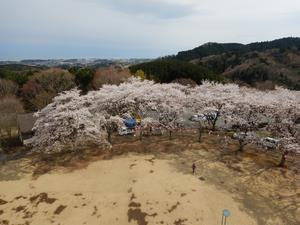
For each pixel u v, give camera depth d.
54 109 33.62
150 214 21.03
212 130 40.84
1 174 28.20
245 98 34.78
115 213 21.25
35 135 33.00
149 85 40.34
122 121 32.97
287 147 26.30
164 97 35.81
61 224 20.09
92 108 33.66
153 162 29.88
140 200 22.80
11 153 34.44
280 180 26.08
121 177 26.73
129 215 20.98
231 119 32.97
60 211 21.62
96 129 30.08
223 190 24.31
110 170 28.30
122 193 23.92
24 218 20.83
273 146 32.25
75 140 30.89
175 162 29.86
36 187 25.31
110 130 34.88
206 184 25.25
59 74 58.53
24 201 23.08
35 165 30.25
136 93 34.56
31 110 52.38
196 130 41.19
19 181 26.58
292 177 26.64
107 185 25.39
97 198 23.28
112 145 35.03
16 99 49.88
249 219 20.50
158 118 36.62
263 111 32.00
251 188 24.72
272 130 30.98
